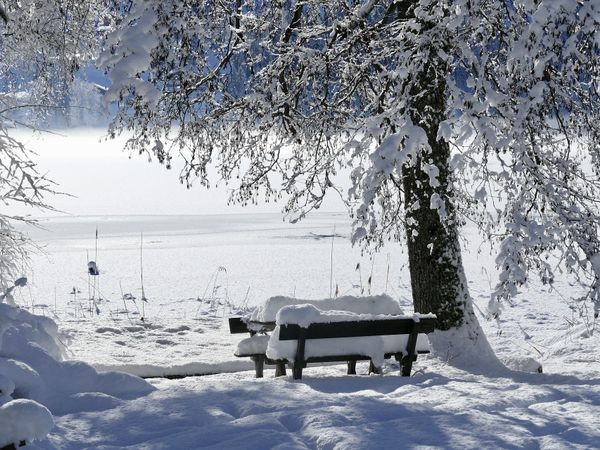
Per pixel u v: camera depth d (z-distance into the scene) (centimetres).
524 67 754
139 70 722
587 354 1066
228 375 887
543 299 1539
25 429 484
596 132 985
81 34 1107
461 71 904
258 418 564
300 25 1075
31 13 1078
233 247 2303
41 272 1844
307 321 762
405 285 1677
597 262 807
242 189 1096
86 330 1204
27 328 702
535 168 810
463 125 730
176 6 758
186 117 1011
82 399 620
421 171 973
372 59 895
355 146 788
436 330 984
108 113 721
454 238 991
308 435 534
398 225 1077
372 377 797
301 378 788
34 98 1109
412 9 967
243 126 1079
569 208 819
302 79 990
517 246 763
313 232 2691
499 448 504
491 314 781
